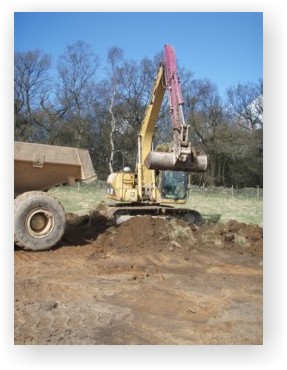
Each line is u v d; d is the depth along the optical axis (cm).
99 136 3344
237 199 2567
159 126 2894
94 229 1222
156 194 1262
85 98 3123
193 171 1020
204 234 1079
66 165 966
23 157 923
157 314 583
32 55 2714
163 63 1148
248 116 3188
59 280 726
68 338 504
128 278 750
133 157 3334
